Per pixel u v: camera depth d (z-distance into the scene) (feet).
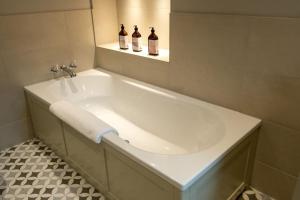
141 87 7.45
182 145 6.63
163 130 7.13
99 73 8.71
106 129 5.10
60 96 8.14
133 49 8.02
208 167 4.19
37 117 7.73
